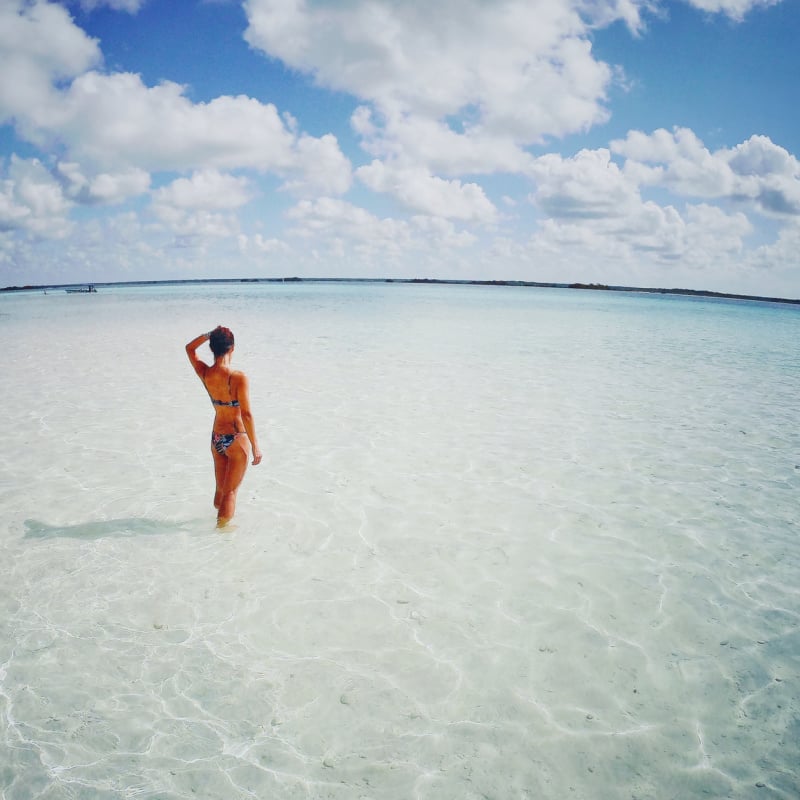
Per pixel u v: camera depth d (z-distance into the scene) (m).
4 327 22.61
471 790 2.39
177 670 3.07
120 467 6.18
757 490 5.76
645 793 2.40
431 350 16.02
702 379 12.15
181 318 27.17
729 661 3.24
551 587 3.98
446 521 4.98
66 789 2.35
